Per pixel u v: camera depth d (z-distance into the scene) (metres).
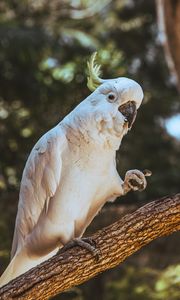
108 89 6.87
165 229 6.42
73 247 6.43
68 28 19.33
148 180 17.03
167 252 15.46
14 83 17.56
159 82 19.91
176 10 14.78
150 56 20.05
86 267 6.34
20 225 7.10
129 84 6.86
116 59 18.53
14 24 18.02
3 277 7.06
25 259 7.10
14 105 17.50
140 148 17.70
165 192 17.06
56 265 6.32
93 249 6.32
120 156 17.19
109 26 20.30
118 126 6.80
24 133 16.78
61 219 6.90
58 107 17.34
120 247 6.36
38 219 7.04
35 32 17.83
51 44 17.81
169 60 15.42
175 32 14.92
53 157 6.84
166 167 17.83
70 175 6.86
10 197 14.56
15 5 19.67
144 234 6.38
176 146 18.69
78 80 17.42
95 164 6.84
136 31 20.09
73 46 18.12
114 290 14.34
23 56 17.56
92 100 6.90
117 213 14.04
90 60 7.19
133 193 16.78
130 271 14.38
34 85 17.55
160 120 18.70
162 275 12.86
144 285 13.52
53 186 6.86
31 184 7.02
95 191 7.01
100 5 20.77
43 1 20.06
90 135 6.79
